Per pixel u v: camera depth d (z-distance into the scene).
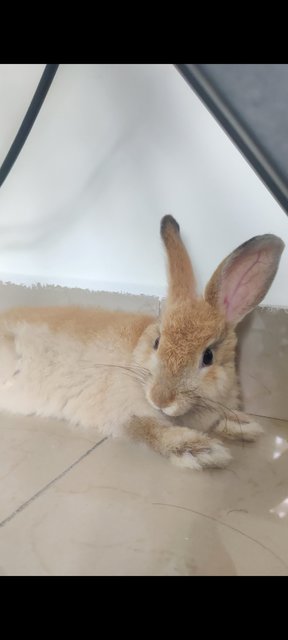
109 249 0.49
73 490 0.38
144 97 0.43
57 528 0.34
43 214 0.51
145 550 0.32
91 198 0.48
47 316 0.51
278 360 0.45
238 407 0.47
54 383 0.49
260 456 0.43
